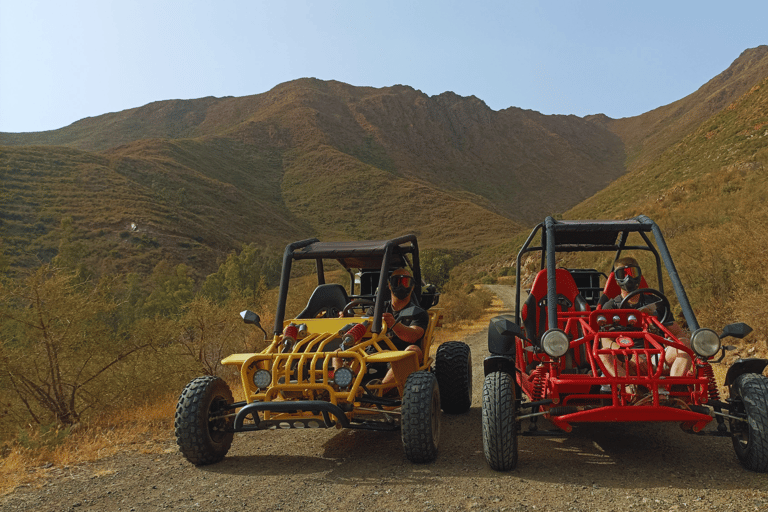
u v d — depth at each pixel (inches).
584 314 215.5
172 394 358.0
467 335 794.8
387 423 203.9
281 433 255.0
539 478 174.6
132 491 179.6
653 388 173.2
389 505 157.5
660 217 1258.0
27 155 6417.3
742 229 513.3
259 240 7278.5
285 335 212.8
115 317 474.0
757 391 167.2
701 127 3115.2
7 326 318.3
